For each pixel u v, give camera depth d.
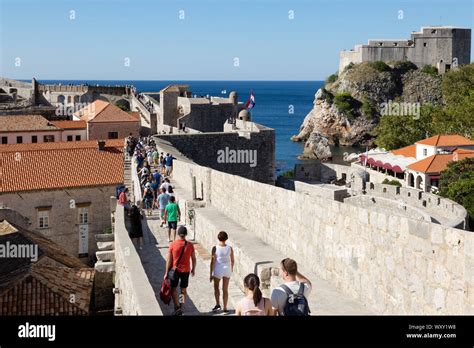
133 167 39.97
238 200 20.81
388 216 10.30
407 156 88.56
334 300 11.47
